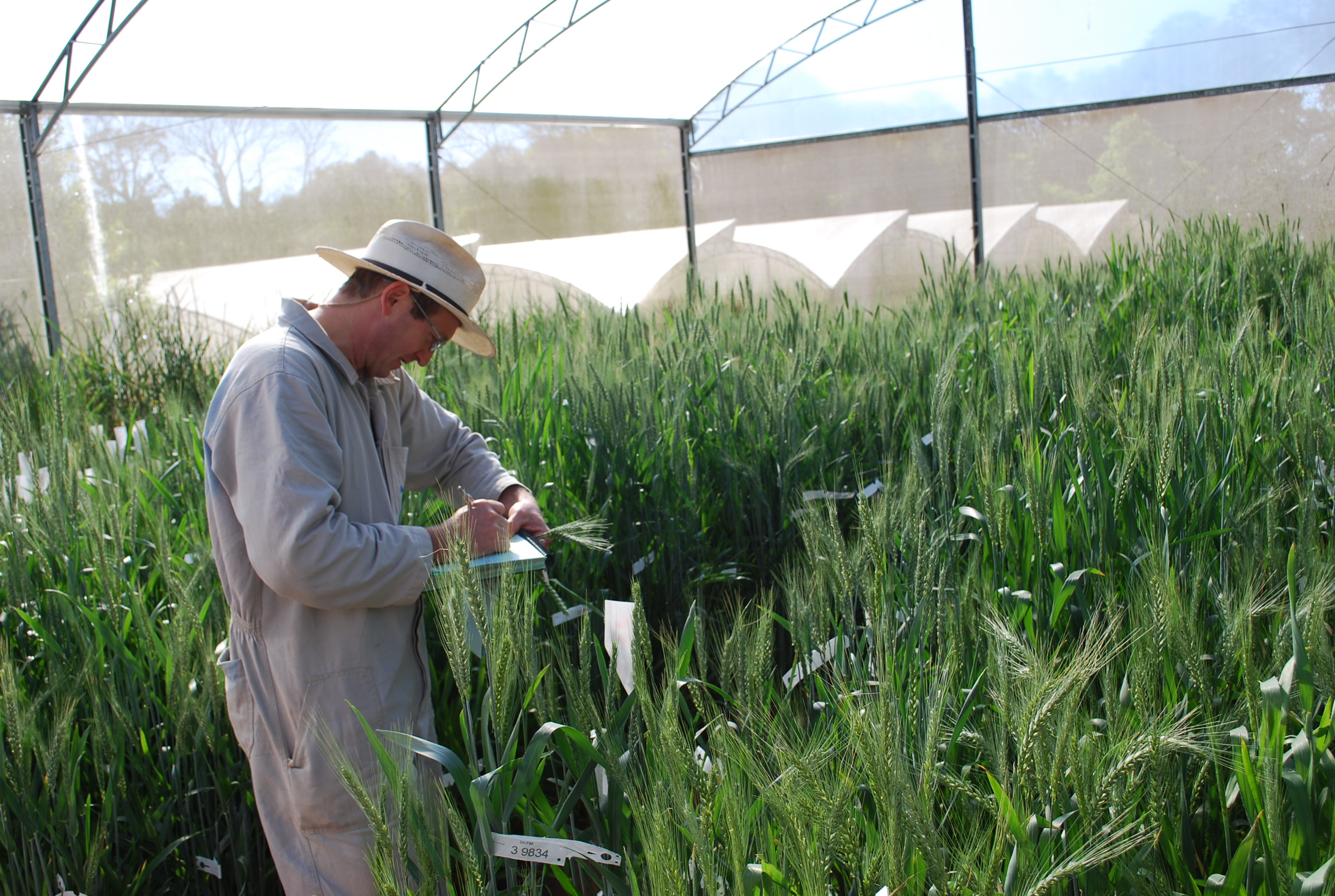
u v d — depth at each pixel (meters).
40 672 2.51
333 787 1.75
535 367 3.99
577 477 3.35
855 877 1.23
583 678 1.61
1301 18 9.88
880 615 1.72
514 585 1.62
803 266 12.72
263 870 2.26
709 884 1.21
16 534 2.53
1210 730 1.39
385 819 1.59
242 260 9.22
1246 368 3.18
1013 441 2.70
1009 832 1.21
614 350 4.62
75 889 1.91
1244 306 5.11
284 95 9.02
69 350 7.68
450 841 1.89
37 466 3.23
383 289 1.79
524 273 11.30
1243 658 1.50
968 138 11.56
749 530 3.43
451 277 1.81
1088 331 3.88
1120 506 2.31
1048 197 11.40
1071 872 1.15
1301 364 3.35
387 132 10.13
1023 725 1.29
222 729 2.21
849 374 4.49
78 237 8.21
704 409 3.75
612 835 1.54
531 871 1.46
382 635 1.79
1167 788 1.37
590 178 11.98
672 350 4.37
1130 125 10.88
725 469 3.40
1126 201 11.03
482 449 2.25
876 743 1.23
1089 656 1.36
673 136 12.95
